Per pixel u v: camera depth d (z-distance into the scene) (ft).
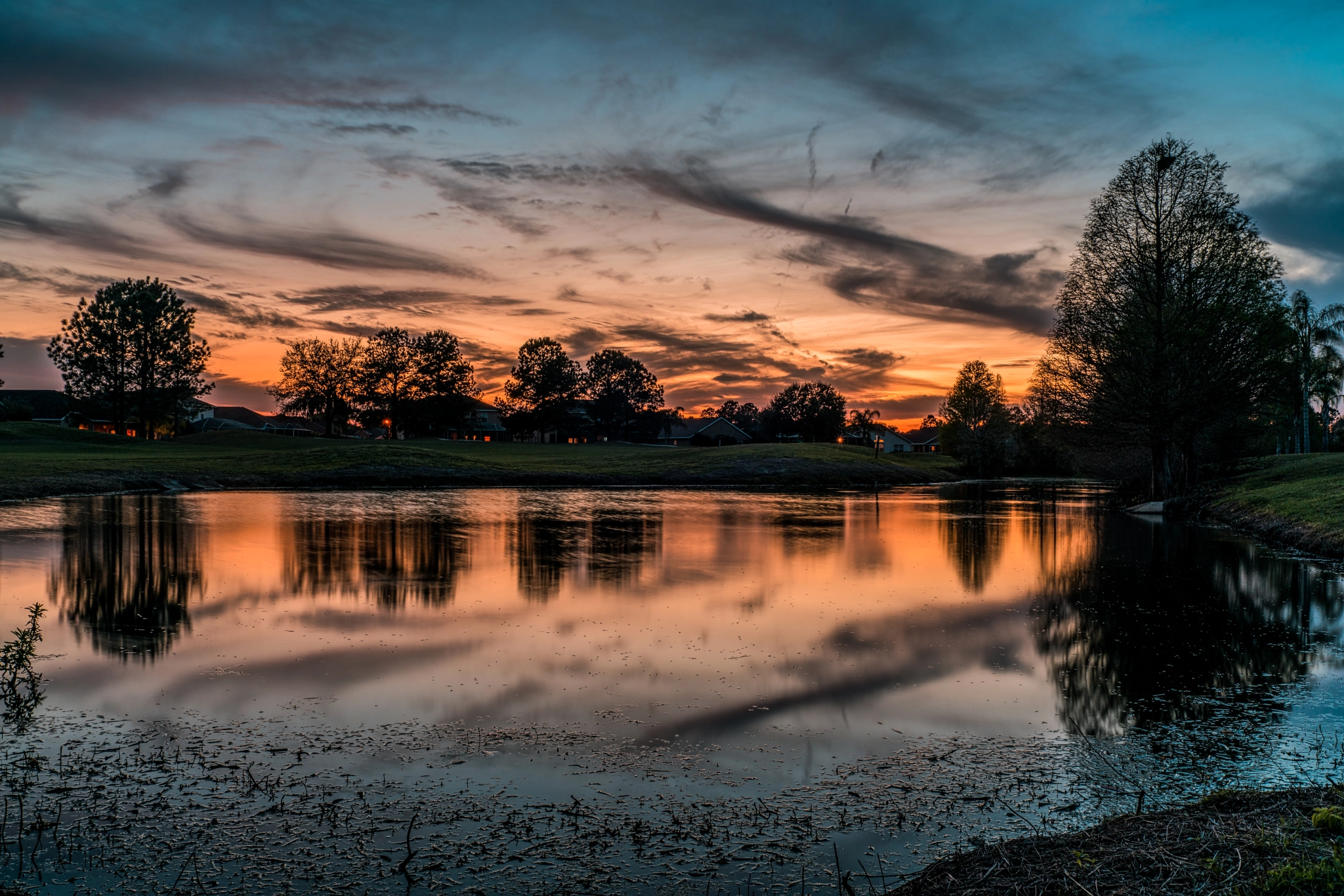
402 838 18.35
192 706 26.81
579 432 405.59
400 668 31.14
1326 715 26.94
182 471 151.64
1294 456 160.56
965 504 133.90
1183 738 24.72
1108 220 123.54
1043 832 18.61
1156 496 128.16
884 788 21.15
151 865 17.11
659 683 29.68
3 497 112.27
